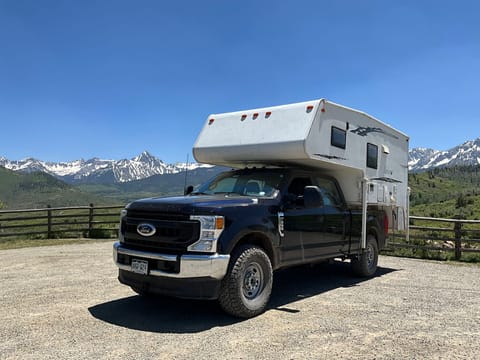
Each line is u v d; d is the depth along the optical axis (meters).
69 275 7.62
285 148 6.06
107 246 12.50
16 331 4.41
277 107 6.55
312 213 6.08
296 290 6.55
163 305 5.50
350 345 4.03
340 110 6.71
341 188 7.38
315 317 4.98
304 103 6.29
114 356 3.72
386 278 7.70
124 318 4.91
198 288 4.54
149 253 4.77
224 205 4.86
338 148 6.62
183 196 5.72
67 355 3.74
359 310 5.32
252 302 4.96
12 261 9.40
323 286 6.89
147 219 4.96
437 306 5.57
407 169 9.24
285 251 5.54
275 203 5.53
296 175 6.16
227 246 4.66
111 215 15.52
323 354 3.79
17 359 3.64
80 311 5.19
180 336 4.27
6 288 6.52
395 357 3.74
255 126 6.60
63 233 15.09
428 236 11.09
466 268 9.09
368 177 7.44
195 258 4.50
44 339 4.16
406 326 4.66
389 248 11.37
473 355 3.82
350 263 7.70
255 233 5.12
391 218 8.69
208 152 6.98
